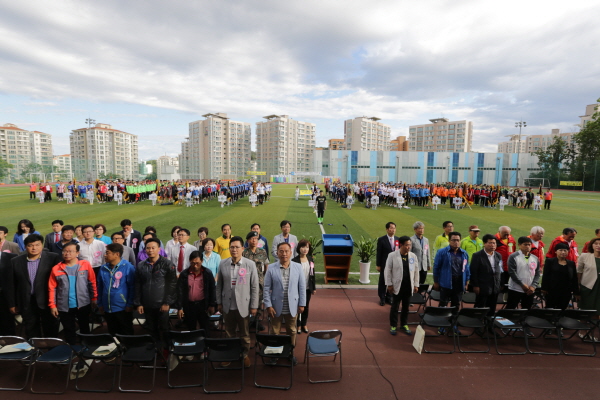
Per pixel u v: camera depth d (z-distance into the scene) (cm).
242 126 12325
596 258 569
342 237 908
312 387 426
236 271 477
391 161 8150
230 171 11838
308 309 632
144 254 681
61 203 2559
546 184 6281
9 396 408
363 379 445
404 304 583
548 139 15212
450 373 461
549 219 1980
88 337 416
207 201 2950
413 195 2812
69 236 642
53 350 454
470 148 13075
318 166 8125
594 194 4531
